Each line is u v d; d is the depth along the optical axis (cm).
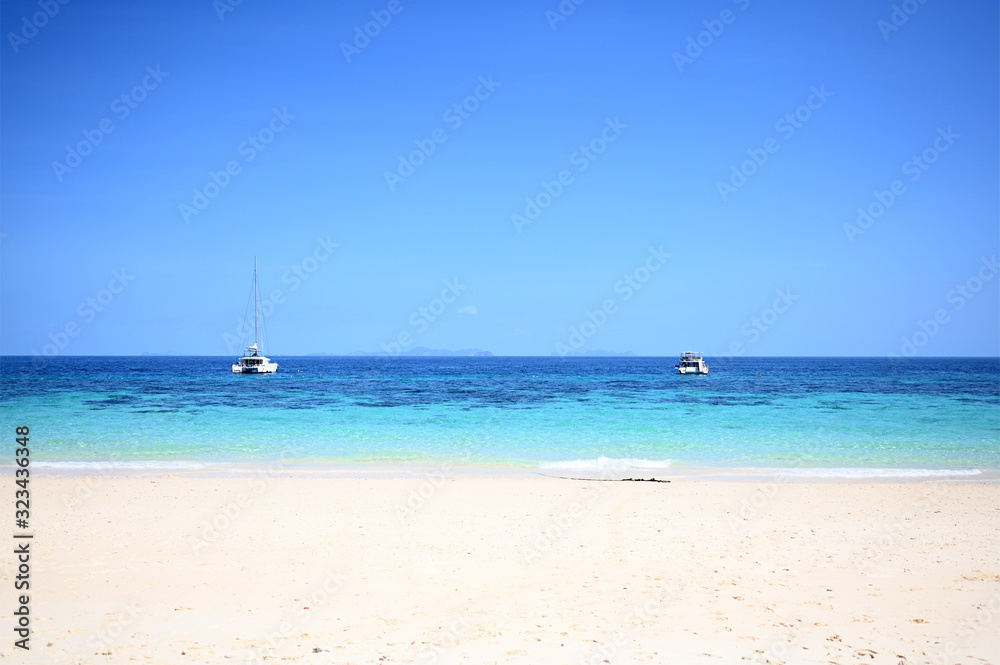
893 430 2800
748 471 1914
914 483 1709
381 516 1325
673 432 2752
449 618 780
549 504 1448
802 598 854
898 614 796
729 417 3322
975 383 7475
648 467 1995
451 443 2461
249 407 3912
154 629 737
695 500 1491
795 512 1375
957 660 665
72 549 1068
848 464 2044
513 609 812
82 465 1969
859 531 1220
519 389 6112
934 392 5566
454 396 5041
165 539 1137
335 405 4088
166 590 874
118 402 4244
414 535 1178
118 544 1102
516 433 2722
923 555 1060
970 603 835
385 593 870
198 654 667
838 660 664
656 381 8031
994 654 680
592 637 722
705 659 664
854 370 14075
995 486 1659
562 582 920
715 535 1189
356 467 1970
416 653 675
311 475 1825
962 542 1141
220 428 2853
